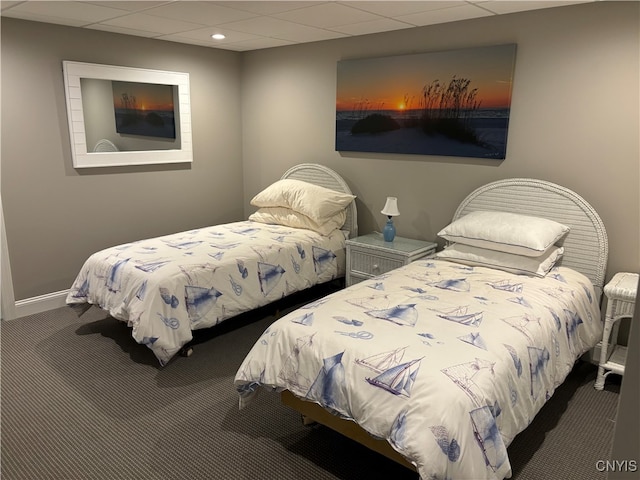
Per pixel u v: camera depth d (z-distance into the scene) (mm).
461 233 3266
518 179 3391
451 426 1696
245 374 2352
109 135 4176
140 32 4031
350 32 3967
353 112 4219
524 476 2162
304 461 2262
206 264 3266
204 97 4863
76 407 2662
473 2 2984
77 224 4102
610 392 2879
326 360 2080
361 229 4457
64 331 3629
